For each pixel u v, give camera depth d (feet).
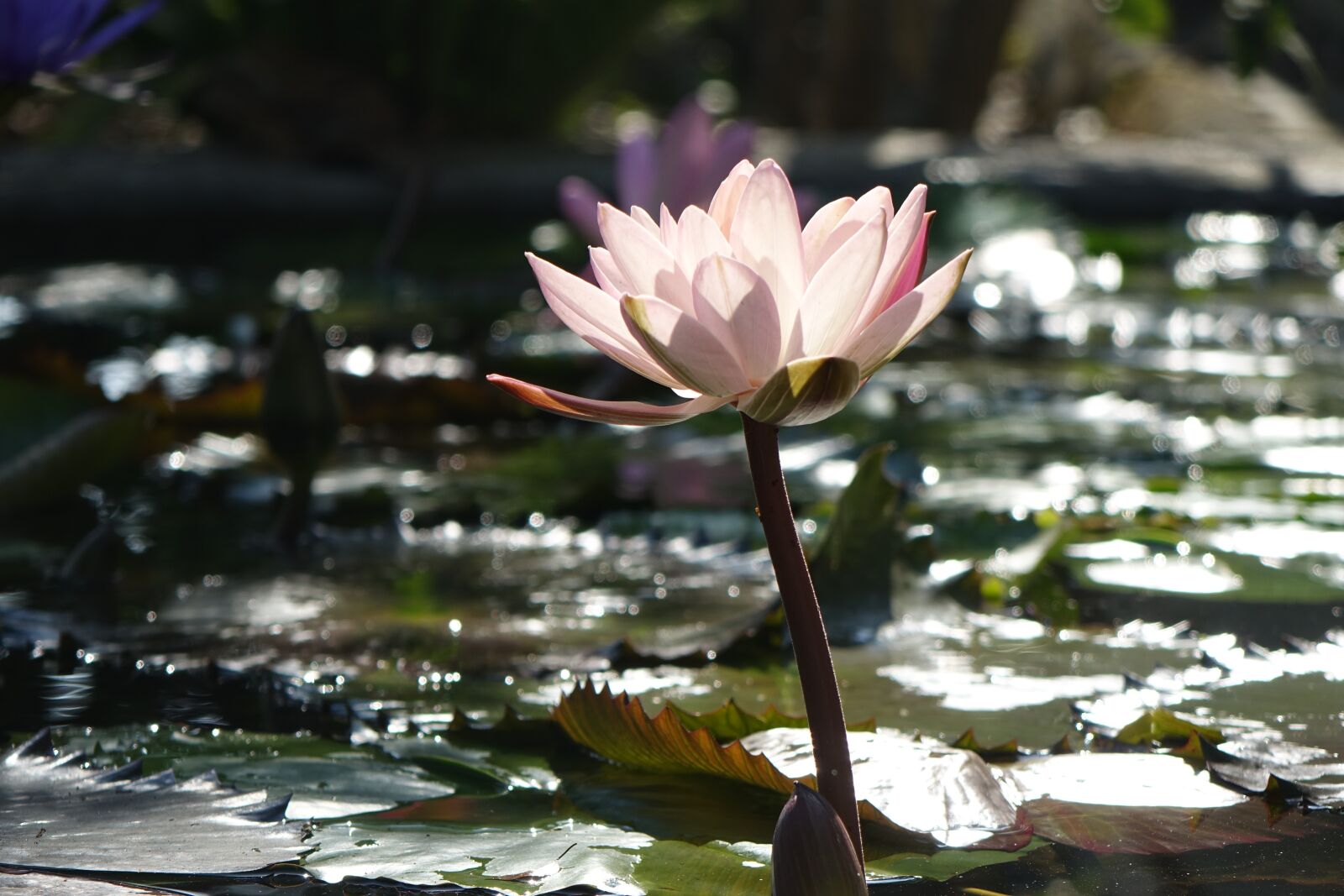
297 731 5.18
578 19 29.27
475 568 6.61
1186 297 17.89
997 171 26.03
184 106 25.66
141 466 9.07
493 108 30.12
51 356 9.24
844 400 4.56
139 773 4.96
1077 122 48.88
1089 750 5.09
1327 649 5.52
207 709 5.27
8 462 7.95
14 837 4.78
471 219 24.39
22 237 20.86
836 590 5.73
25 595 6.02
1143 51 49.60
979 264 20.24
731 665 5.50
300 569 6.57
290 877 4.71
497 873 4.72
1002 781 4.96
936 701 5.29
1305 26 43.01
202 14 26.37
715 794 4.95
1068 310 16.75
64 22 6.89
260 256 20.68
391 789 4.97
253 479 8.60
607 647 5.52
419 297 16.93
